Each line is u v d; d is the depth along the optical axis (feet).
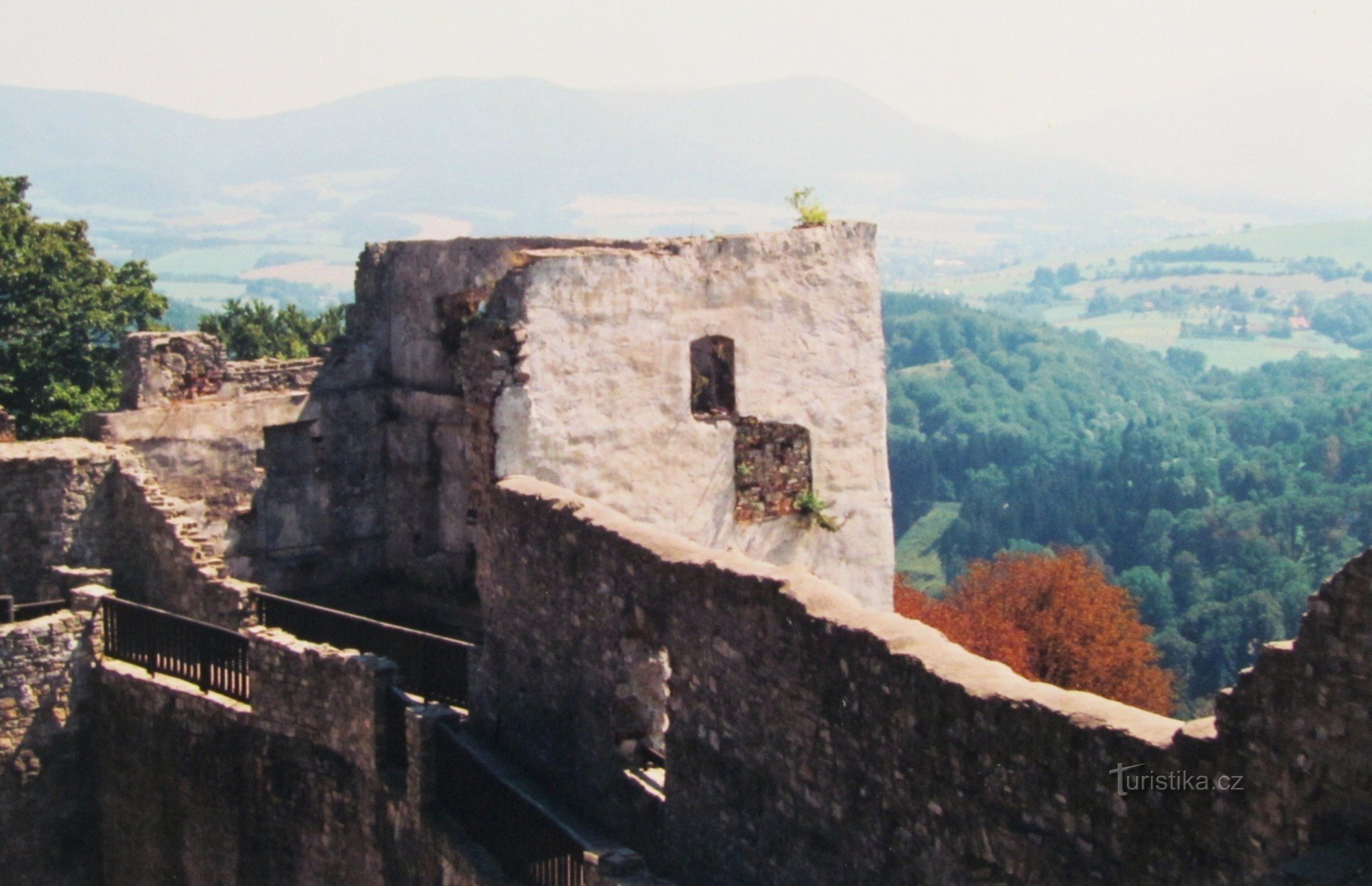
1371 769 25.23
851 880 35.76
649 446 61.67
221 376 70.44
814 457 65.98
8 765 61.16
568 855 42.39
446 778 49.73
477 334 59.11
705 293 62.54
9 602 62.59
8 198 114.42
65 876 62.54
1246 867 26.96
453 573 69.00
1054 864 30.22
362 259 73.00
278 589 70.69
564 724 49.03
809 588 37.65
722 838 40.70
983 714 31.63
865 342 66.74
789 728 37.76
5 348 106.01
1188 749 27.84
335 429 71.67
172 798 59.82
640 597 44.21
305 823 55.21
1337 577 25.67
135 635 61.41
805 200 68.85
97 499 66.23
